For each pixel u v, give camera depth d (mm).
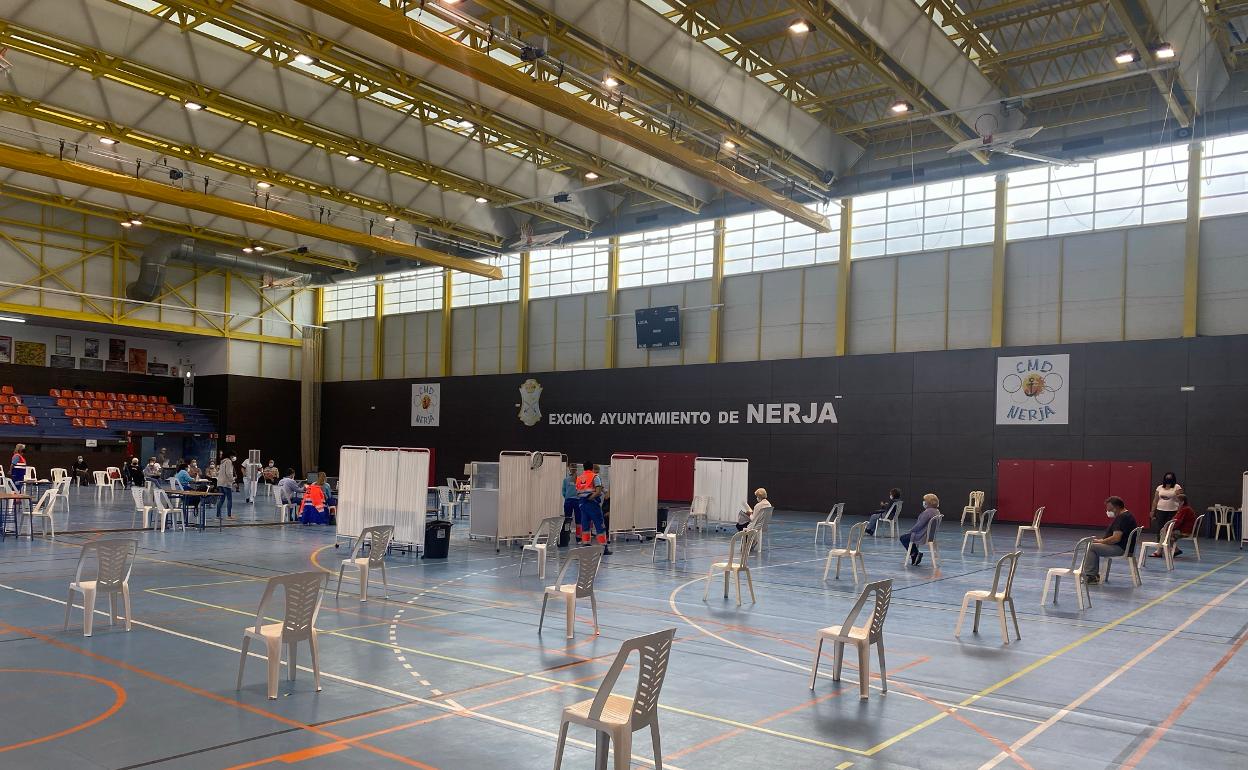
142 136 25250
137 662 8359
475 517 19172
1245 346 24266
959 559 18375
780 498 32250
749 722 6906
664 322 35000
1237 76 23500
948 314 29406
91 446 40531
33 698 7117
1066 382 26906
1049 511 26859
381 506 17719
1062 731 6832
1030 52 20891
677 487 34344
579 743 6316
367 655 8898
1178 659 9422
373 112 24219
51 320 38531
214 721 6605
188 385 45344
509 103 22203
